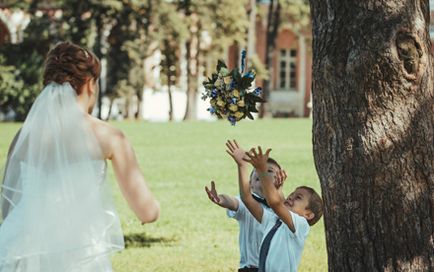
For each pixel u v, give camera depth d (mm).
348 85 5781
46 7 47656
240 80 6227
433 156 5805
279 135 32219
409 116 5730
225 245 11211
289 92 59219
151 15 45688
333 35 5836
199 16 46656
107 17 45812
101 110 47125
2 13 49688
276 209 6027
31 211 4781
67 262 4766
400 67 5684
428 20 5891
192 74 48969
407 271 5785
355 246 5859
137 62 46281
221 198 6727
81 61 4957
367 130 5758
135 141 29281
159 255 10477
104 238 4844
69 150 4828
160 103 53531
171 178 18625
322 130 5938
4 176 4934
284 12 53219
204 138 30688
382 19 5699
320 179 6012
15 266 4773
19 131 5016
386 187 5766
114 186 16844
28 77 44844
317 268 9594
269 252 6281
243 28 47281
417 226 5777
